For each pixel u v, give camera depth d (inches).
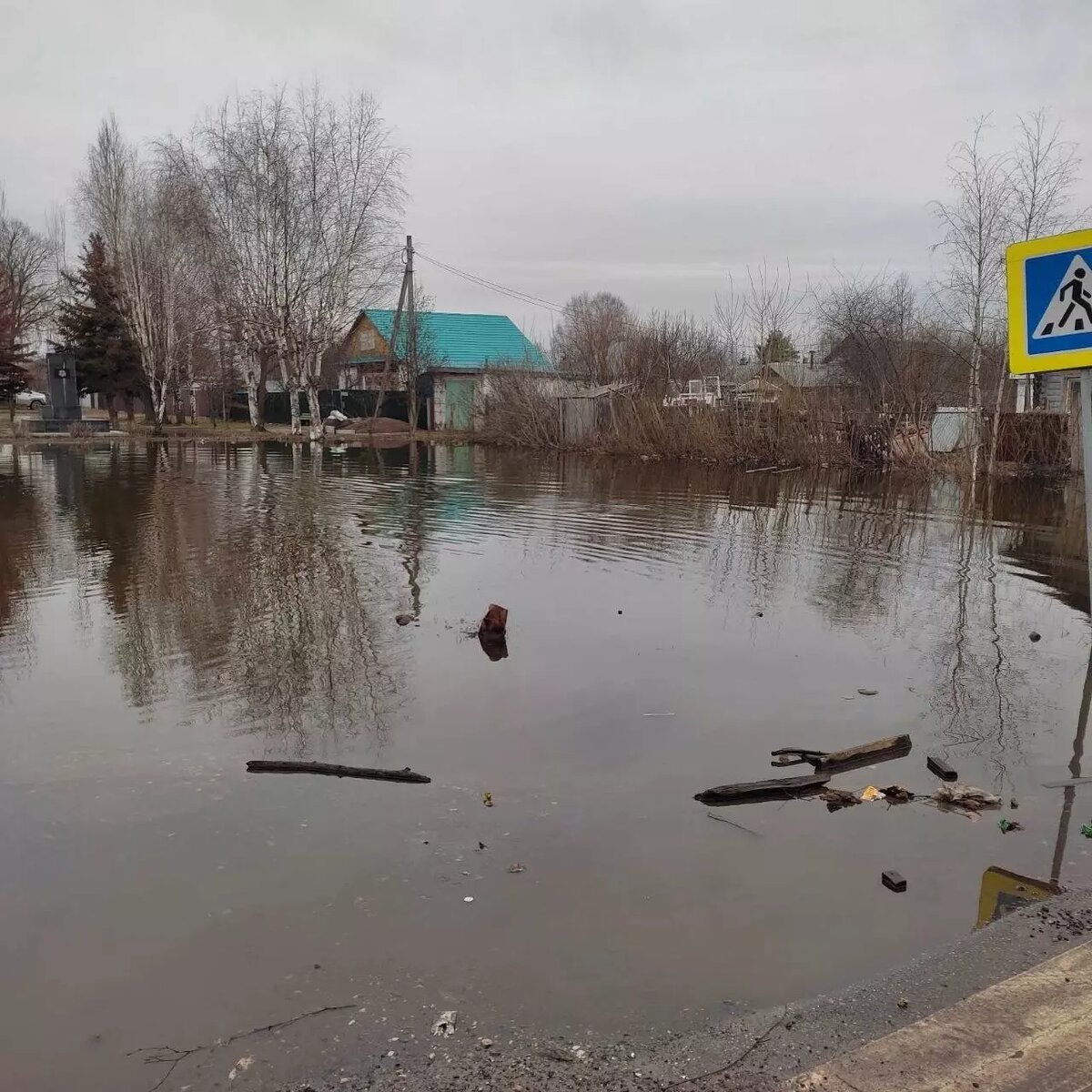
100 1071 99.0
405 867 142.3
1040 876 138.3
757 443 943.0
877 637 276.8
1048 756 187.3
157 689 227.0
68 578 346.0
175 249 1359.5
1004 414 786.2
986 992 102.8
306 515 519.2
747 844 150.3
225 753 188.2
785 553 417.1
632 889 135.5
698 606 314.8
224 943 122.6
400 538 446.3
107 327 1503.4
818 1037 97.9
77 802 166.1
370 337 1824.6
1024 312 170.4
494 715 210.1
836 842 150.8
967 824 157.3
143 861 144.9
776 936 122.5
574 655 256.1
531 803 165.6
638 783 174.7
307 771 179.0
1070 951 110.7
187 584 337.1
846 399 936.3
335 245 1237.1
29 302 1877.5
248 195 1200.2
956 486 723.4
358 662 248.5
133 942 123.2
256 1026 105.9
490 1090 93.1
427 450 1154.0
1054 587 346.3
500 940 122.4
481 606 312.3
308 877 139.4
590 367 1321.4
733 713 212.8
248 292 1230.9
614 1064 96.3
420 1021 105.7
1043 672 243.6
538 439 1200.8
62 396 1346.0
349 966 117.1
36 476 738.8
